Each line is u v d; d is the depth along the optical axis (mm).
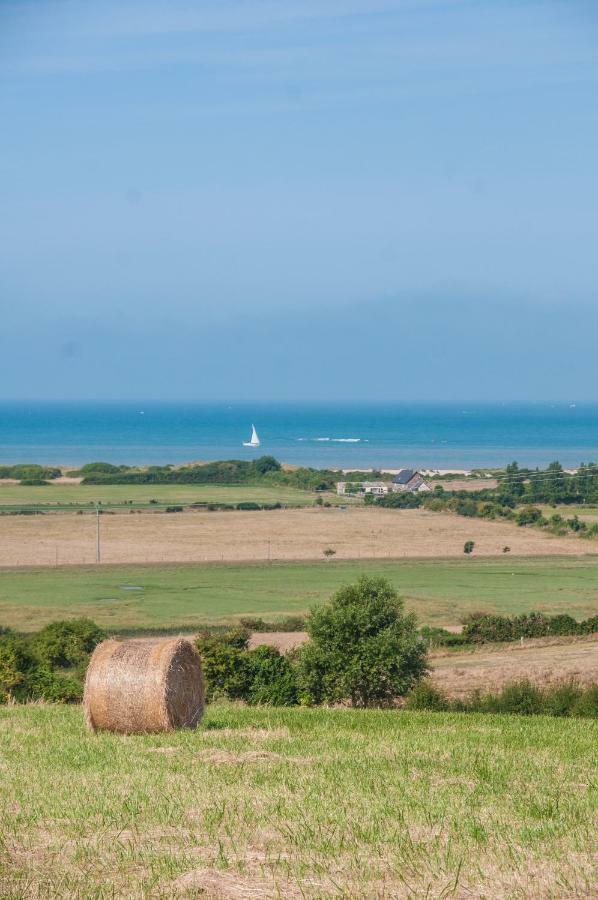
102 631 190875
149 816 39219
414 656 126250
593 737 62688
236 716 73000
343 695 122938
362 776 47000
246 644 183000
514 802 41438
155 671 60438
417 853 34125
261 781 45969
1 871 32594
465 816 39062
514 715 78688
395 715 76312
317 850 34531
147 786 44656
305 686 123812
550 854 33906
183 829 37438
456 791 43875
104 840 35969
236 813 39406
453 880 31391
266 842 35594
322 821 38375
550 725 71125
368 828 37281
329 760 51344
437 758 52469
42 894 30609
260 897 30219
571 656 173625
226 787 44469
